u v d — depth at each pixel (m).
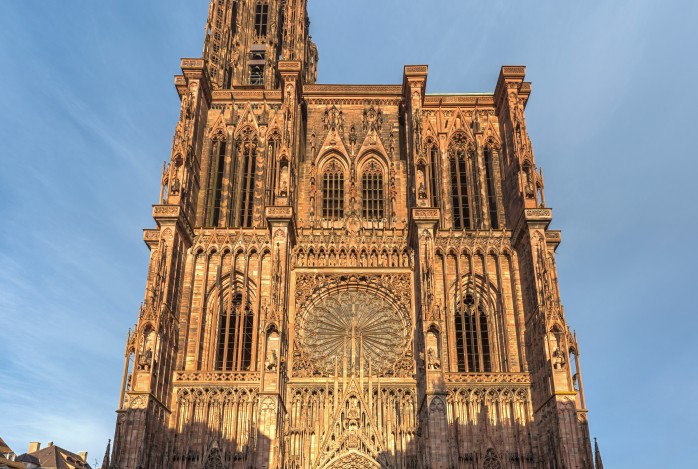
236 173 72.38
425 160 66.69
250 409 58.19
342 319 64.62
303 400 60.16
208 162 72.38
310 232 68.50
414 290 65.25
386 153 73.75
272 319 57.97
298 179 71.94
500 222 69.56
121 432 51.72
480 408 58.84
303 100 77.19
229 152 72.94
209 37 84.44
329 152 74.25
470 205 70.50
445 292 64.62
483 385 59.62
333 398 59.78
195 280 65.50
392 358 62.75
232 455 56.34
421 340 59.78
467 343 63.56
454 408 58.53
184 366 61.06
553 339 56.34
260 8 90.88
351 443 57.38
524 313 63.31
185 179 65.81
